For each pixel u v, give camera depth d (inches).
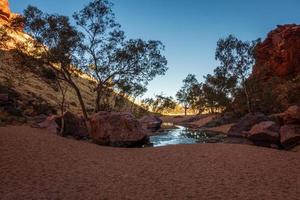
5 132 1114.7
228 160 863.1
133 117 1499.8
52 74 1888.5
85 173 684.7
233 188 573.0
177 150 1071.6
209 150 1044.5
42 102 2849.4
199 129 3043.8
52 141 1086.4
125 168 761.6
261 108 3179.1
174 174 698.2
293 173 701.3
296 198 505.7
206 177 666.8
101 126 1430.9
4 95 2068.2
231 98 3833.7
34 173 654.5
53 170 694.5
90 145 1181.1
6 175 619.8
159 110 6279.5
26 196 497.4
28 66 1903.3
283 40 4101.9
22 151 855.1
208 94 4237.2
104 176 664.4
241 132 2009.1
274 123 1339.8
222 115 3644.2
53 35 1797.5
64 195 513.0
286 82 3627.0
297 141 1189.7
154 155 978.7
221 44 3041.3
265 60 4505.4
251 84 3567.9
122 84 2174.0
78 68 2005.4
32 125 1636.3
